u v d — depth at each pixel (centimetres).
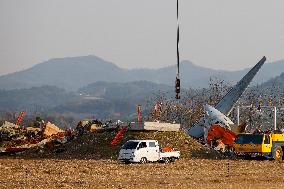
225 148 15938
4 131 19575
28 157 15562
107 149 15375
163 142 15312
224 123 16988
